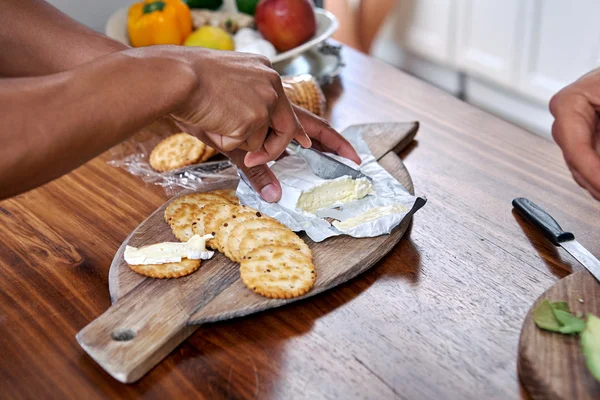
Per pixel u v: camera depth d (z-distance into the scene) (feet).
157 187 3.35
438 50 6.51
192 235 2.83
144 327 2.35
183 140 3.67
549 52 5.61
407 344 2.29
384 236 2.79
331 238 2.80
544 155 3.47
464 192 3.17
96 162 3.60
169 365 2.29
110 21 4.40
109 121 2.03
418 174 3.34
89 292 2.64
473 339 2.30
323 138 3.16
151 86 2.10
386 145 3.47
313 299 2.53
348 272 2.58
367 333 2.35
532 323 2.22
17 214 3.17
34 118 1.90
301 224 2.84
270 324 2.42
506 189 3.18
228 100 2.29
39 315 2.53
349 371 2.20
